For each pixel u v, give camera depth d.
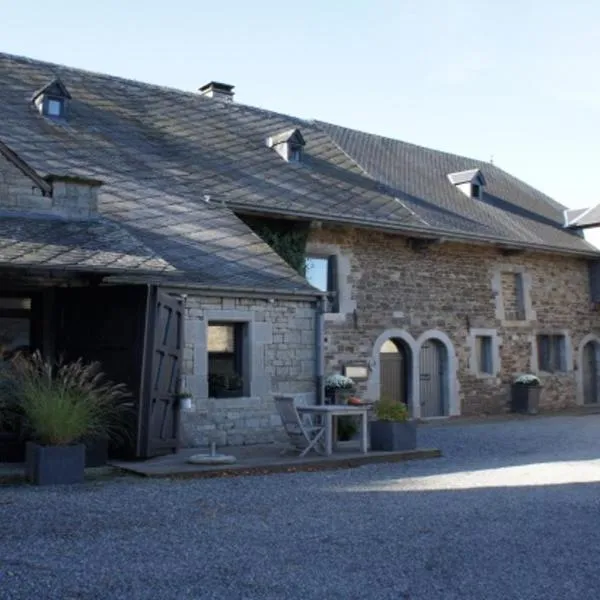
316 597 4.05
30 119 13.20
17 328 9.60
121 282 9.73
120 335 8.91
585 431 14.02
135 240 9.59
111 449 8.84
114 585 4.12
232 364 11.22
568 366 19.67
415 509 6.39
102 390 8.40
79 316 9.38
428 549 5.06
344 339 14.62
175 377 9.44
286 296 11.42
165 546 4.96
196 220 12.12
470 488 7.53
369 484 7.78
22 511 5.90
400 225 14.96
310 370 11.74
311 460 9.05
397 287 15.67
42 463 7.23
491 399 17.48
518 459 10.16
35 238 8.90
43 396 7.54
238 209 13.09
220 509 6.23
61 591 3.99
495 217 18.64
